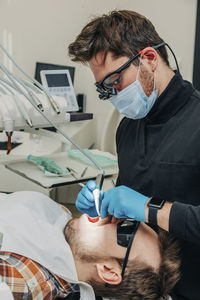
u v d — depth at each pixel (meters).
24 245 1.09
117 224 1.19
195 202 1.11
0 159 1.69
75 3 3.08
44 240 1.14
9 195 1.41
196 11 2.58
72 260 1.12
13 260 1.03
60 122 1.51
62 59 3.18
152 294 1.10
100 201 1.17
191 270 1.15
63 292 1.13
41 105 1.38
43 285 1.02
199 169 1.08
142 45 1.08
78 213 2.21
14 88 1.34
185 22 2.68
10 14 2.88
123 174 1.32
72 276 1.10
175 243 1.14
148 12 2.93
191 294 1.17
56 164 1.60
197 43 2.59
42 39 3.05
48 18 3.02
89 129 2.84
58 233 1.20
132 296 1.11
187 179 1.11
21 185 1.84
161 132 1.19
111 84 1.11
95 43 1.06
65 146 1.81
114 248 1.12
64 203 2.25
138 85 1.10
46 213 1.35
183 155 1.11
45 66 2.97
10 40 2.93
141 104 1.14
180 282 1.17
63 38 3.13
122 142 1.35
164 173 1.14
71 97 2.76
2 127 1.31
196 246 1.12
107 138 2.52
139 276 1.09
